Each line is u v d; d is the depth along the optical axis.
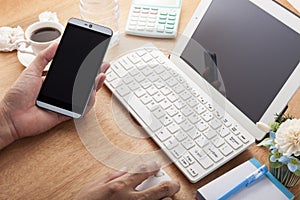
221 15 1.00
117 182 0.84
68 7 1.16
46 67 1.01
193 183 0.86
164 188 0.83
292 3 1.12
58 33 1.04
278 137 0.79
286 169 0.81
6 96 0.93
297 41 0.89
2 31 1.09
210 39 0.99
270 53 0.92
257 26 0.95
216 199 0.81
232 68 0.95
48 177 0.88
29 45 1.07
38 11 1.15
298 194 0.85
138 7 1.10
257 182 0.84
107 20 1.09
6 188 0.86
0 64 1.05
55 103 0.92
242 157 0.90
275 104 0.89
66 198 0.85
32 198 0.85
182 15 1.11
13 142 0.92
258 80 0.92
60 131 0.94
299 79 0.87
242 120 0.91
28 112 0.92
